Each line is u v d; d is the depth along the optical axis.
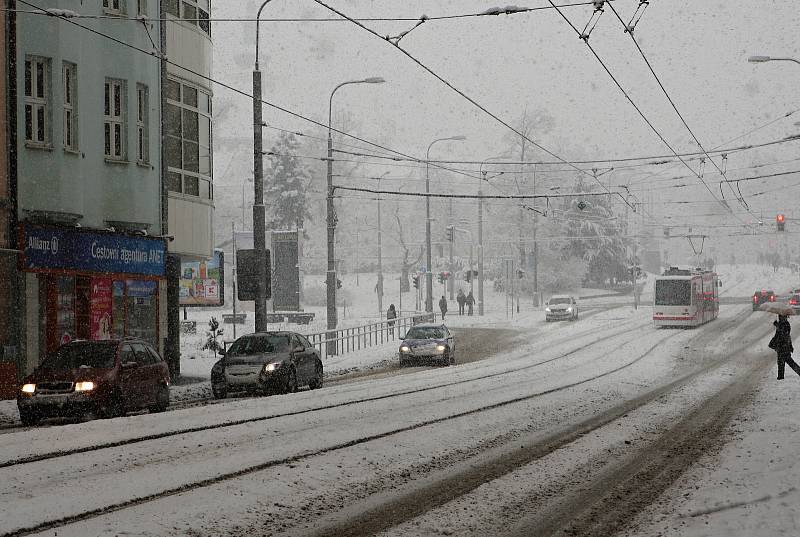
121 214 29.47
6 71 25.41
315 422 17.17
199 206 34.78
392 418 17.83
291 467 12.23
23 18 25.73
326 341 40.59
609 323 61.19
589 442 15.07
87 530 8.71
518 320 68.00
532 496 10.78
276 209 96.69
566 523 9.43
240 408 19.94
